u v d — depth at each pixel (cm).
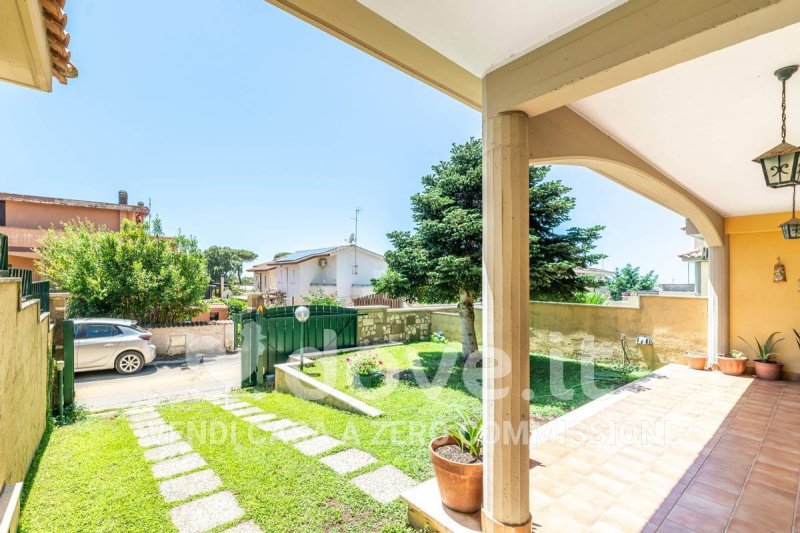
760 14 144
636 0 176
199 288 1115
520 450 231
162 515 285
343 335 970
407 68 242
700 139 359
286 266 2306
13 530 248
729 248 719
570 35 200
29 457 358
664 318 760
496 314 233
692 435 413
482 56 229
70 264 971
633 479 323
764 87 266
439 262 729
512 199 230
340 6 187
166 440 427
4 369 262
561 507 283
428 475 346
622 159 367
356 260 2264
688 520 269
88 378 780
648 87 266
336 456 384
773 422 451
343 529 272
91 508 294
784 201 593
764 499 295
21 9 187
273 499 307
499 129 234
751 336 688
